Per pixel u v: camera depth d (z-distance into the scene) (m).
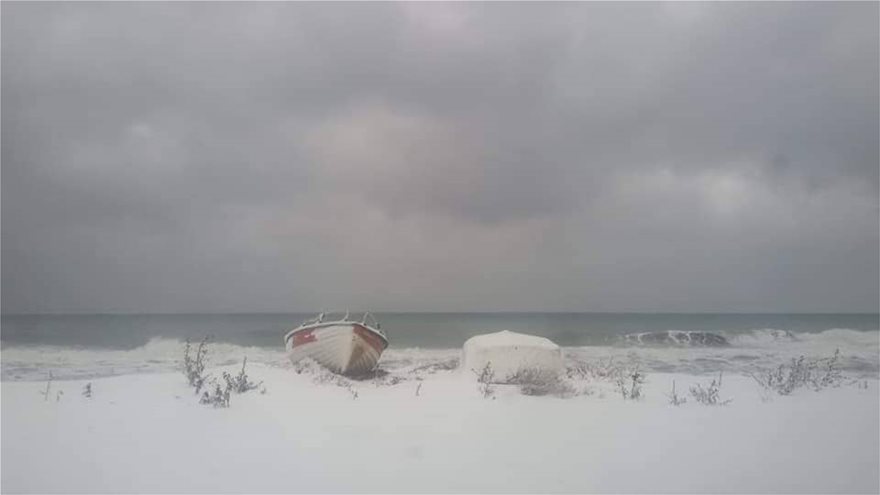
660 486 5.78
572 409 8.07
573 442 6.84
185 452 6.61
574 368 10.49
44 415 7.67
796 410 8.02
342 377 10.05
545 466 6.18
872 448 6.55
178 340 13.45
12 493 5.68
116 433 7.06
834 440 6.83
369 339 10.36
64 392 8.81
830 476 6.01
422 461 6.41
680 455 6.39
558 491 5.63
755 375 9.94
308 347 10.52
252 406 8.22
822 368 10.31
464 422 7.54
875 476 6.03
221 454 6.54
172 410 8.00
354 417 7.59
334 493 5.81
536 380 9.43
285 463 6.36
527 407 8.16
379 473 6.01
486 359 9.75
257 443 6.89
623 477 6.07
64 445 6.69
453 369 11.00
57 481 5.89
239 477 5.95
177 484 5.89
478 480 6.04
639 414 7.86
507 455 6.48
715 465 6.21
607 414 7.79
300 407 8.09
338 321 10.20
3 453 6.46
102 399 8.43
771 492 5.84
